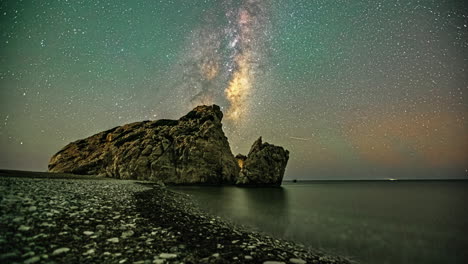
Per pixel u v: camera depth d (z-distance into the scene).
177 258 5.93
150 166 58.62
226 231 10.11
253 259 6.76
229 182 62.47
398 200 33.09
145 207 13.21
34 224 6.56
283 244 9.45
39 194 11.12
